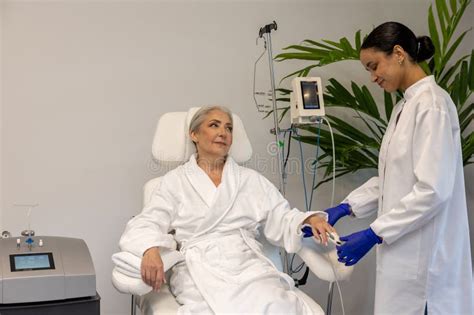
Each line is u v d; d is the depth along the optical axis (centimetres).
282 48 285
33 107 258
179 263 201
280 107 286
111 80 266
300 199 292
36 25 258
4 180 256
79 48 262
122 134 268
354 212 211
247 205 214
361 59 190
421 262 176
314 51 251
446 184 167
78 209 265
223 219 208
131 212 270
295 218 205
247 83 282
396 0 300
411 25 302
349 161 271
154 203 211
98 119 265
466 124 261
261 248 213
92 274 167
